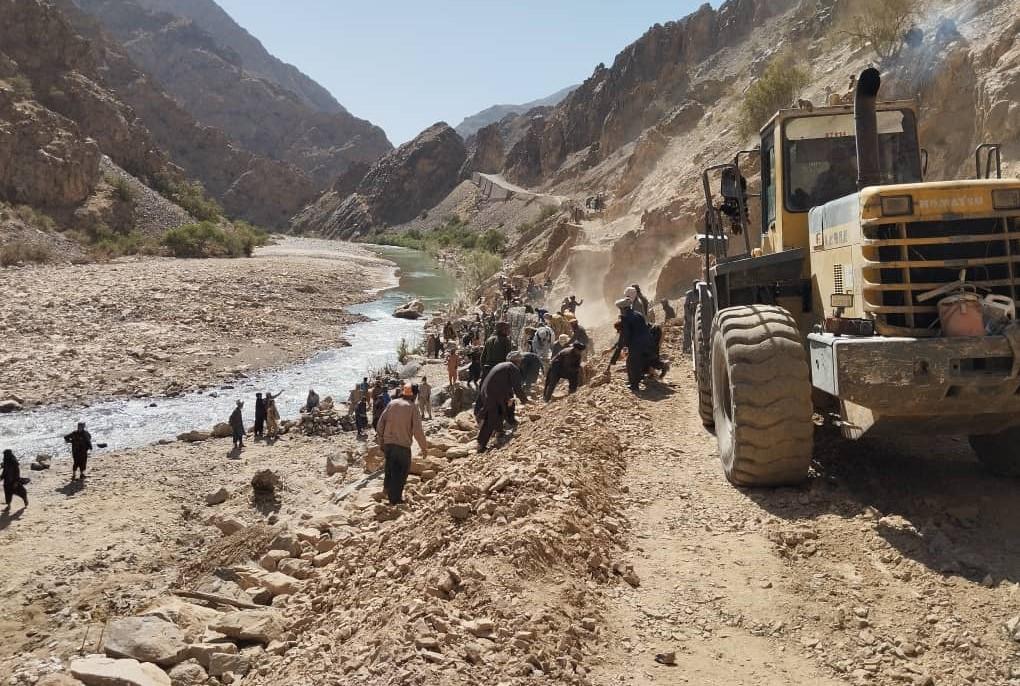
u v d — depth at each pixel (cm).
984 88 1978
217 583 870
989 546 528
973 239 543
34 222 6981
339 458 1684
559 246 4634
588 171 11725
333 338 3678
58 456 1906
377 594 582
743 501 642
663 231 2686
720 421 721
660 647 454
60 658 873
